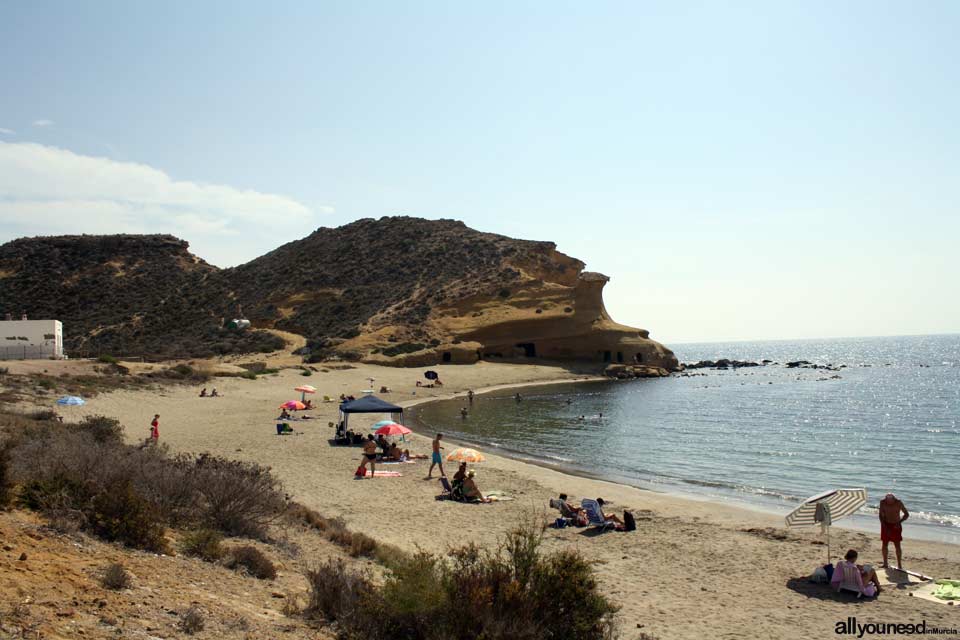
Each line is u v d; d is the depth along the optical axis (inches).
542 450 1374.3
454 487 810.8
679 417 1963.6
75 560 280.2
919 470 1171.3
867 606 451.8
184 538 384.2
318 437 1315.2
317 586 304.3
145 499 404.5
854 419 1952.5
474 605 261.7
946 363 5580.7
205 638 229.8
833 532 695.1
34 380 1606.8
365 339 3506.4
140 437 1175.6
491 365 3484.3
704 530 693.9
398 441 1364.4
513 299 3964.1
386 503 767.7
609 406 2256.4
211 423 1465.3
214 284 4596.5
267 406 1855.3
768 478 1099.9
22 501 355.9
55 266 4498.0
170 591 274.1
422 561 285.0
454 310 3902.6
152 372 2171.5
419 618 269.6
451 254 4670.3
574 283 4596.5
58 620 209.8
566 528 688.4
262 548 423.2
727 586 499.5
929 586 496.7
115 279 4505.4
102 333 3821.4
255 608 284.8
